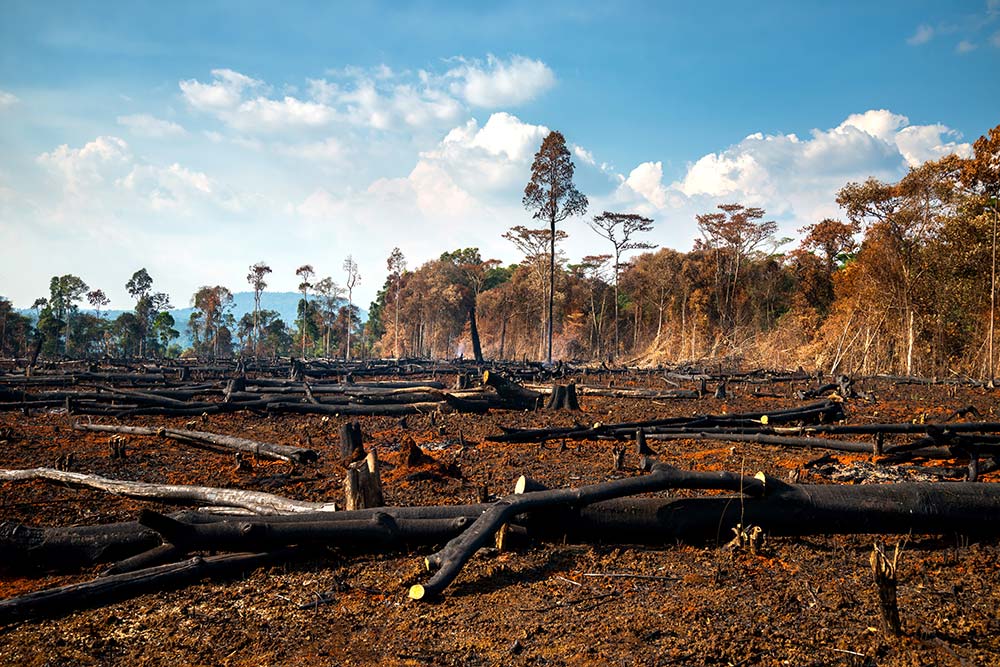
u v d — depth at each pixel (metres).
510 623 4.53
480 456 11.00
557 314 69.50
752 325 52.44
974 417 15.45
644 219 51.56
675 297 56.53
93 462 10.55
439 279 79.06
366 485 6.58
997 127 29.47
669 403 19.98
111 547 5.75
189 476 9.52
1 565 5.58
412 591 4.83
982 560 5.70
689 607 4.76
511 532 6.09
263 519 5.98
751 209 52.66
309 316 101.38
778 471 9.29
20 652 4.21
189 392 20.03
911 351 32.47
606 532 6.26
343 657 4.08
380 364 41.06
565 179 43.06
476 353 39.47
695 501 6.35
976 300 32.38
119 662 4.09
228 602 4.96
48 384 25.19
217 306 108.44
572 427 13.17
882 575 4.29
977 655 4.00
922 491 6.28
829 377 28.69
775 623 4.49
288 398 18.06
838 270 48.78
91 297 98.25
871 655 4.02
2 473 8.90
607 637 4.29
